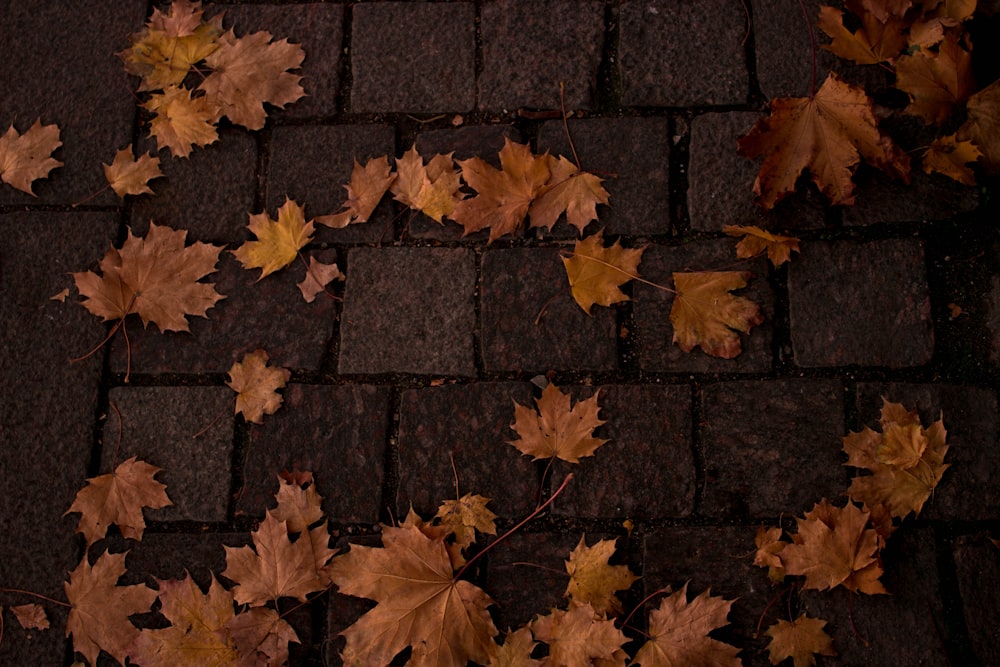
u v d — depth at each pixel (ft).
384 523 6.60
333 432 6.72
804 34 6.99
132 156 7.06
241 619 6.37
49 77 7.28
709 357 6.63
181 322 6.79
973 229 6.67
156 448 6.77
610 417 6.61
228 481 6.71
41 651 6.56
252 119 7.04
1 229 7.07
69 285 6.98
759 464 6.49
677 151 6.93
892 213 6.70
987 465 6.42
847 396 6.56
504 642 6.23
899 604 6.28
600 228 6.84
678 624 6.19
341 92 7.18
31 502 6.71
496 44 7.15
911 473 6.30
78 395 6.84
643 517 6.50
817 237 6.73
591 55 7.07
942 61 6.39
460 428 6.68
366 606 6.49
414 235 6.93
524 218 6.84
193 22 7.16
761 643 6.28
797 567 6.17
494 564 6.48
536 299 6.78
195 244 6.91
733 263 6.72
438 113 7.11
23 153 7.06
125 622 6.48
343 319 6.85
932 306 6.61
